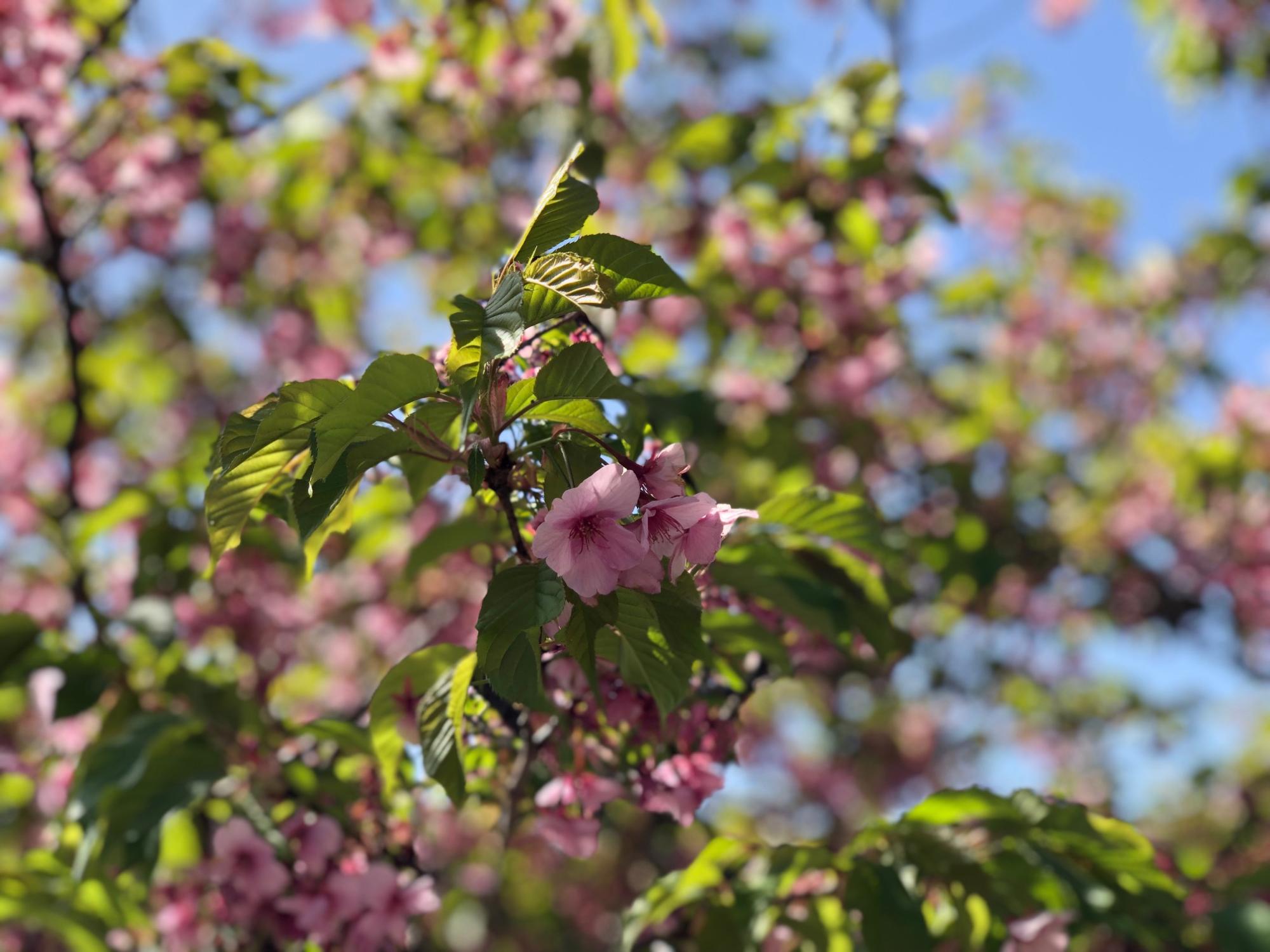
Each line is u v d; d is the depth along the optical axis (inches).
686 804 119.6
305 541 78.4
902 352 265.3
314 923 134.0
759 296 238.2
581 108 263.6
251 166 282.8
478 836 312.0
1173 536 354.0
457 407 86.1
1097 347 402.6
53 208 245.0
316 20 273.0
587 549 75.7
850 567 136.6
